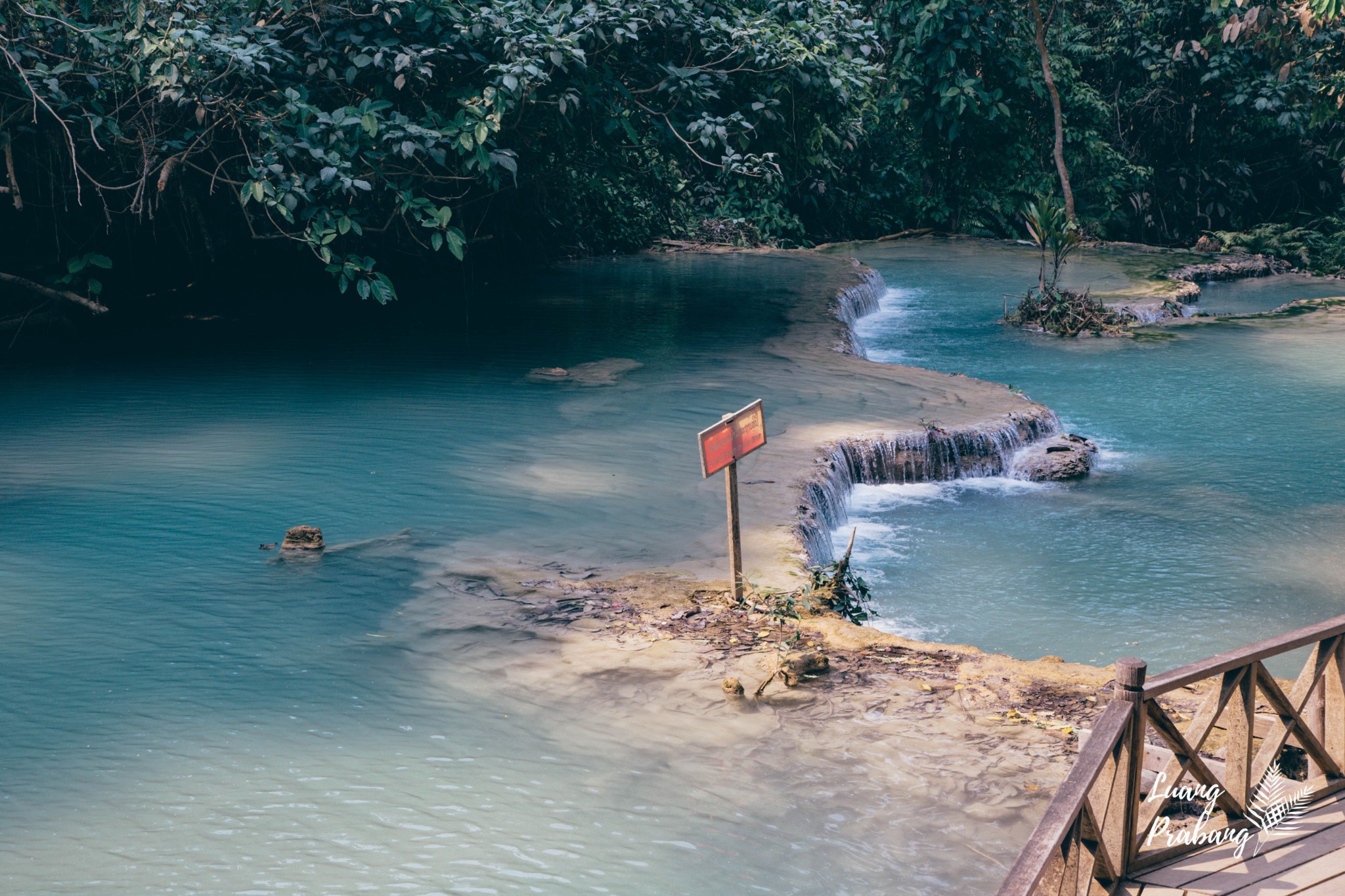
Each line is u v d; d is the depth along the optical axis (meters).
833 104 23.75
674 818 6.55
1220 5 32.75
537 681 8.26
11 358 18.97
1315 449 16.62
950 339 24.31
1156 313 26.89
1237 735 5.78
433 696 8.05
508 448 14.22
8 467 13.25
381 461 13.62
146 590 9.89
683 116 21.39
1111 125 42.72
